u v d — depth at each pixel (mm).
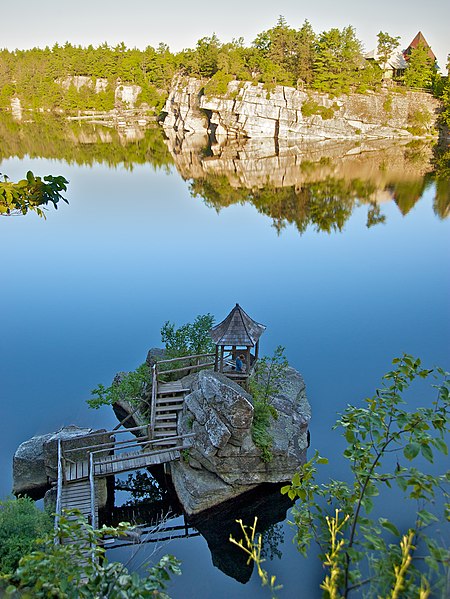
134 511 17922
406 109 113875
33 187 8414
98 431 19516
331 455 19141
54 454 18703
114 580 5938
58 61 166625
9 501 14844
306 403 21781
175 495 18328
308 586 13805
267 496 18031
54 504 17062
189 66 132500
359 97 112312
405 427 6480
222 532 16625
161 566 5973
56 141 112188
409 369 7031
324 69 112625
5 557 12586
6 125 140125
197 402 19109
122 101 162750
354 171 79125
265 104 111562
